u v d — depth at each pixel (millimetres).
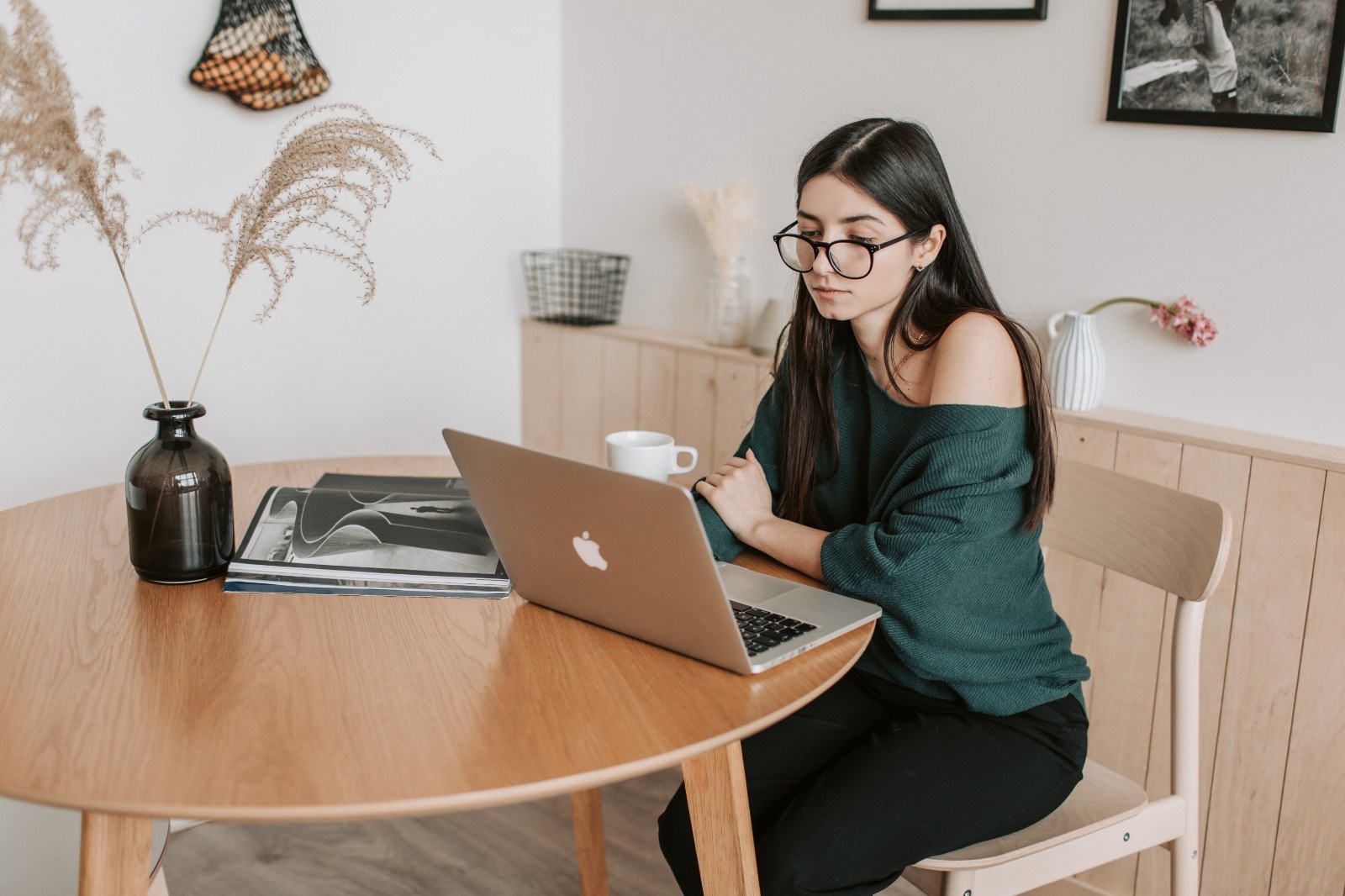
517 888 1961
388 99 2436
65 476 2072
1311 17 1671
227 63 2115
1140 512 1487
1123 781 1477
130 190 2076
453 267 2633
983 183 2090
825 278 1378
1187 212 1849
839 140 1367
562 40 2744
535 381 2803
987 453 1309
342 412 2498
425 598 1271
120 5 2012
